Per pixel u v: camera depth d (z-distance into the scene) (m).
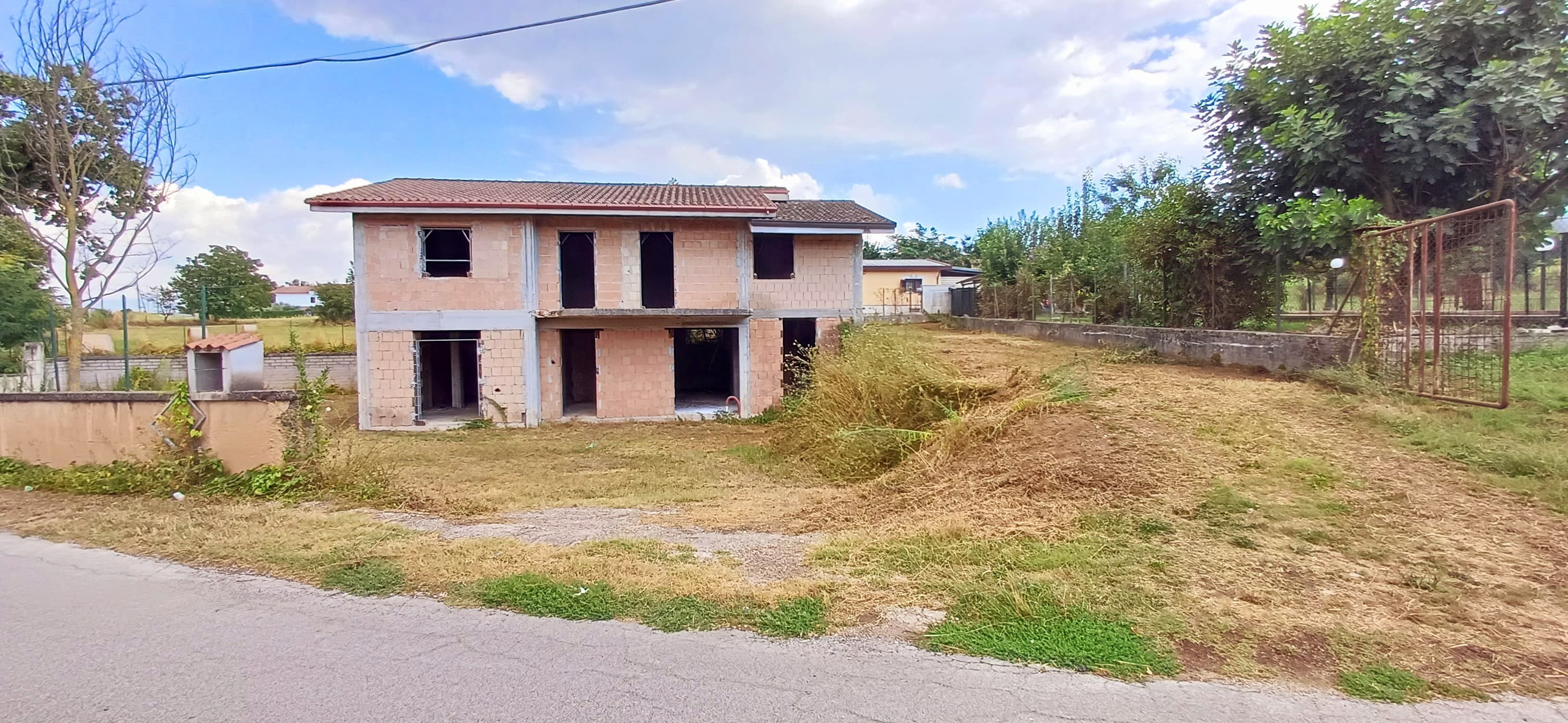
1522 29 9.12
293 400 7.43
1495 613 3.48
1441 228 7.23
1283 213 10.75
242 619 3.90
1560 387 6.91
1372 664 3.09
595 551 5.00
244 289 32.91
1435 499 4.86
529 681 3.14
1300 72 10.40
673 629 3.68
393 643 3.57
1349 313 10.02
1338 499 4.94
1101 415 6.99
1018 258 26.70
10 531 5.80
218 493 7.05
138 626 3.81
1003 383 9.08
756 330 16.33
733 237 15.74
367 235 14.52
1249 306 12.47
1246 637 3.34
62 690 3.11
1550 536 4.27
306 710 2.92
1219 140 12.05
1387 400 7.14
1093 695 2.94
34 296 16.58
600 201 15.16
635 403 15.74
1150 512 4.91
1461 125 9.02
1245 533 4.51
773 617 3.78
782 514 6.30
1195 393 7.98
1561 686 2.91
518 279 14.92
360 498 6.85
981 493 5.79
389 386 14.66
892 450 8.37
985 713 2.82
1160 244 13.18
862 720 2.79
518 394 15.01
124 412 7.80
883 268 33.09
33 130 14.05
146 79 12.38
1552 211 9.81
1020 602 3.76
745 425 14.94
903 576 4.33
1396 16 9.80
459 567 4.65
